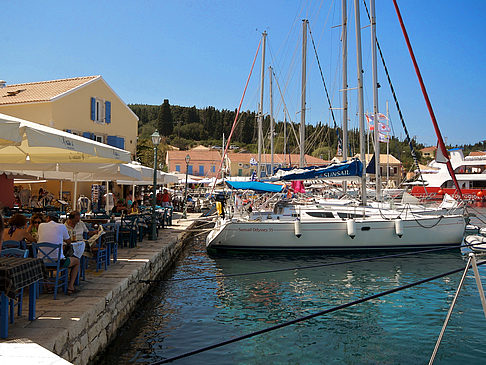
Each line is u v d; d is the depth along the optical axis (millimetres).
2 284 5176
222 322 9391
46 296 7535
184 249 19344
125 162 10570
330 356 7586
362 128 18984
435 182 57906
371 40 21766
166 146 104750
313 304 10859
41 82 29453
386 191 37469
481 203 49094
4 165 13117
